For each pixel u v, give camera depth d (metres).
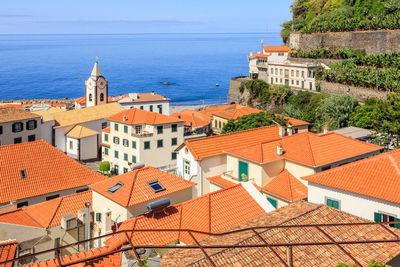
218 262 22.19
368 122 89.25
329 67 141.25
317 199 40.06
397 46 132.38
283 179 47.19
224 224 35.59
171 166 90.56
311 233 26.11
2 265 27.61
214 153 53.28
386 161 38.41
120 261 25.72
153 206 36.34
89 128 112.44
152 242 33.50
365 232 26.84
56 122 108.06
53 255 35.47
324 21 161.75
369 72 118.06
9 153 53.88
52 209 42.06
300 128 89.94
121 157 93.44
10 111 95.38
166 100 147.50
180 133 93.12
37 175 52.84
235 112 118.69
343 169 39.66
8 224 37.34
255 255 23.03
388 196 34.59
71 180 54.16
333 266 23.03
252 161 47.59
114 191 41.84
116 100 145.38
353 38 146.00
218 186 49.59
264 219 29.39
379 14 147.50
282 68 149.62
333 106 101.31
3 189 49.53
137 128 89.88
